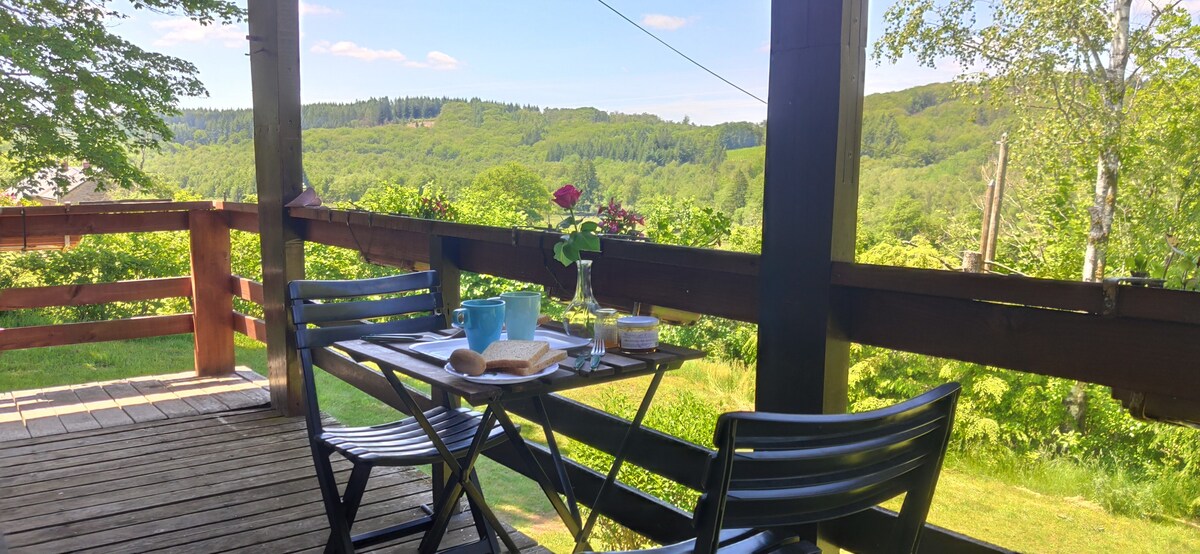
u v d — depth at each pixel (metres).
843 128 1.61
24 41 10.41
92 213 4.08
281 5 3.42
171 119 11.61
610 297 2.29
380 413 4.37
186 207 4.30
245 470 3.00
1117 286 1.28
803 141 1.66
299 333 2.13
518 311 1.81
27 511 2.62
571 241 1.89
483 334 1.78
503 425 1.94
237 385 4.24
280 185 3.53
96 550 2.35
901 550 1.28
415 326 2.33
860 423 1.08
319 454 2.09
